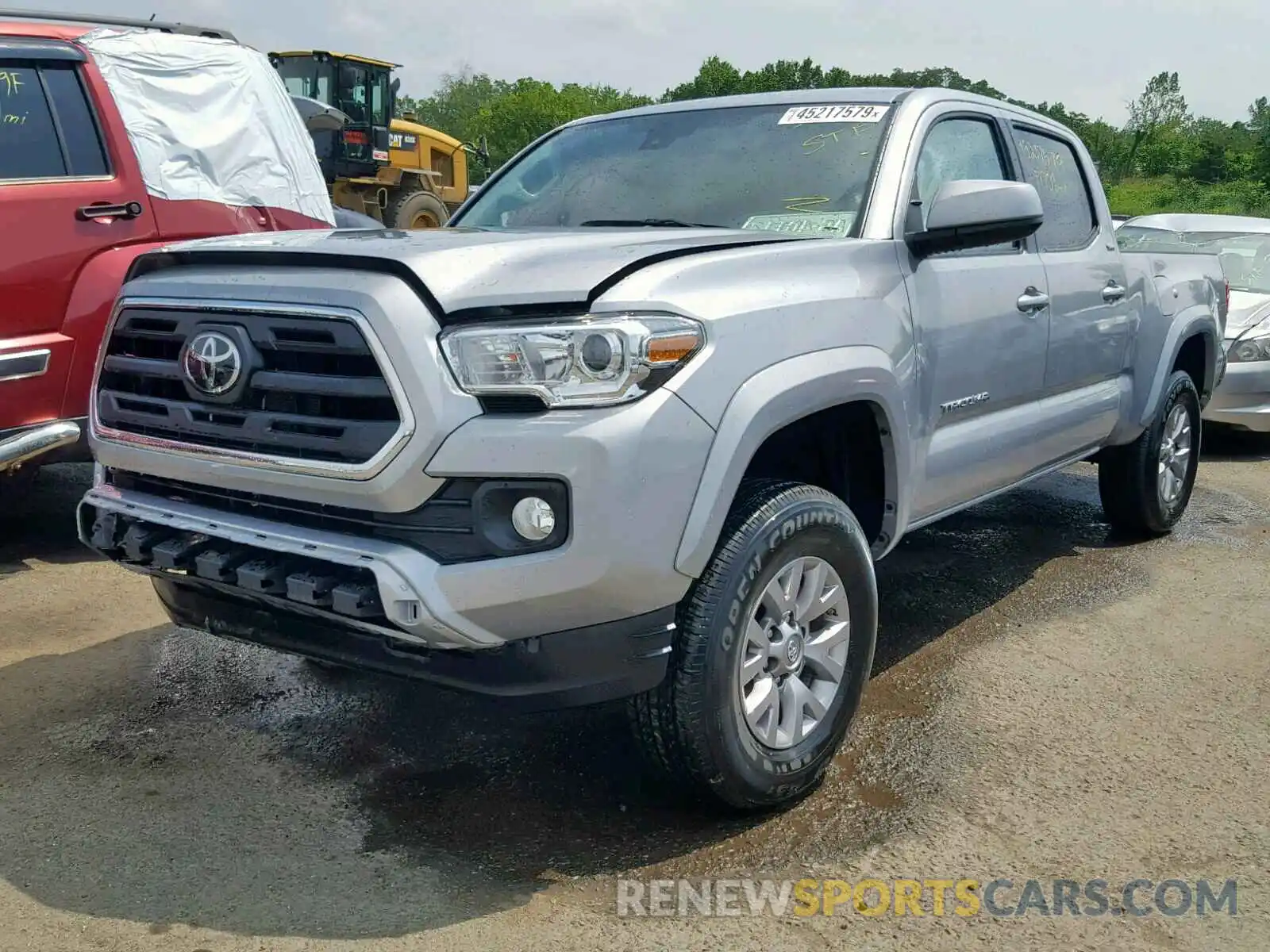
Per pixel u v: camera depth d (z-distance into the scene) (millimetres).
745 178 3881
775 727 3047
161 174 5637
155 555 2943
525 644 2660
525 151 4676
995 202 3420
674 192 3947
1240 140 91188
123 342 3178
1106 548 5801
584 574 2561
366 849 2904
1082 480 7391
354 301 2613
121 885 2729
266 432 2771
